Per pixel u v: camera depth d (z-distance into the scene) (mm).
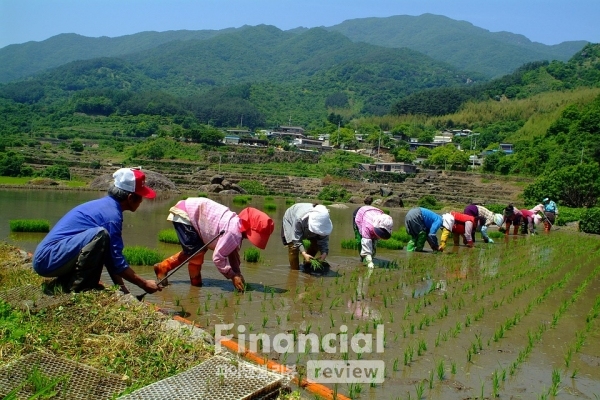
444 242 19891
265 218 10977
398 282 12469
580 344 8109
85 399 4988
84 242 7906
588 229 32562
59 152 91938
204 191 66438
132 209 9062
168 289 10406
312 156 102875
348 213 43781
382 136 124375
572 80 161625
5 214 24906
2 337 6004
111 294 7547
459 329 8625
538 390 6461
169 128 141500
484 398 6125
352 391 6098
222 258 10297
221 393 5141
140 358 5898
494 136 124438
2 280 9312
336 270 13758
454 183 80125
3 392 4938
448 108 169375
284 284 11617
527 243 23641
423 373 6781
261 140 118750
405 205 65562
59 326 6465
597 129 81250
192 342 6402
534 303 11047
